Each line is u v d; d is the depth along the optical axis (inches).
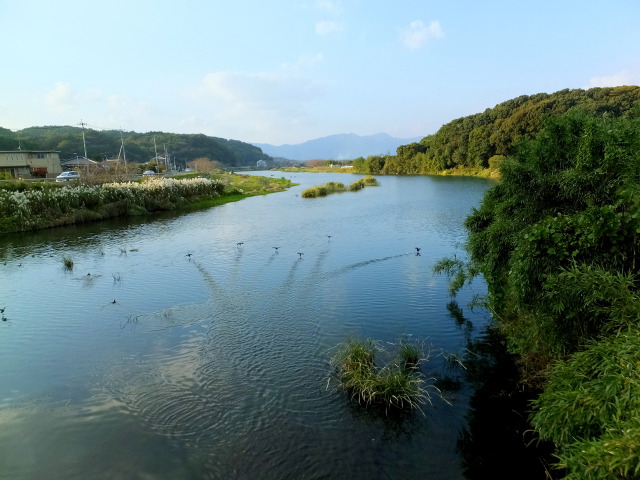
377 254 837.8
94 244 986.1
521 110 3034.0
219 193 2160.4
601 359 219.8
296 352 422.6
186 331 481.7
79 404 341.1
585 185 319.6
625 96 2687.0
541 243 299.7
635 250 272.5
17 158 2662.4
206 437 296.7
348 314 522.9
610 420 181.8
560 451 228.4
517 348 375.9
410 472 260.2
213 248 928.3
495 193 468.4
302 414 320.2
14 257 860.0
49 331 488.4
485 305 477.7
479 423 305.9
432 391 347.9
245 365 398.3
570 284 263.3
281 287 636.7
